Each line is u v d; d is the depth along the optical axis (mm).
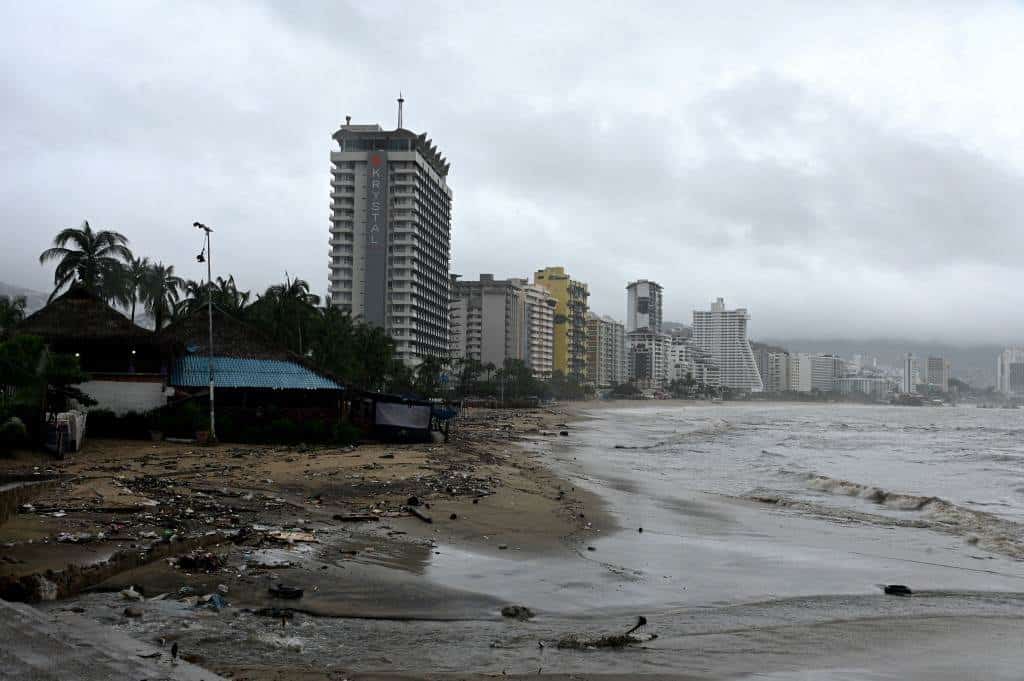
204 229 43938
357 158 168250
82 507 19719
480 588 15461
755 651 12336
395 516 23000
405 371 136875
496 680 10117
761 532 24891
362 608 13391
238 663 10180
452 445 52500
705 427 118125
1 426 31375
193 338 50438
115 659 9117
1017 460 61344
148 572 14484
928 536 25141
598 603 15094
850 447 76125
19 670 8242
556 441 75938
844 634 13602
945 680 11203
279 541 17859
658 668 11133
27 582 12453
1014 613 15570
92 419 43406
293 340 80875
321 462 34938
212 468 30984
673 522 26141
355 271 167750
